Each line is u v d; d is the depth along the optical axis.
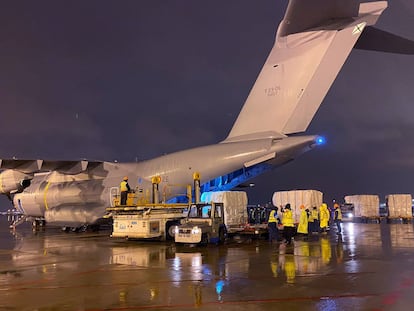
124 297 7.91
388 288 8.27
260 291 8.16
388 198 33.38
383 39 16.58
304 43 17.75
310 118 17.73
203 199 20.77
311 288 8.35
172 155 21.97
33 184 29.66
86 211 24.03
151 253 14.43
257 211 22.92
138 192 22.03
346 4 15.55
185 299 7.64
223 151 19.92
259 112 19.19
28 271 11.11
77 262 12.67
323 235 21.11
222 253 14.06
